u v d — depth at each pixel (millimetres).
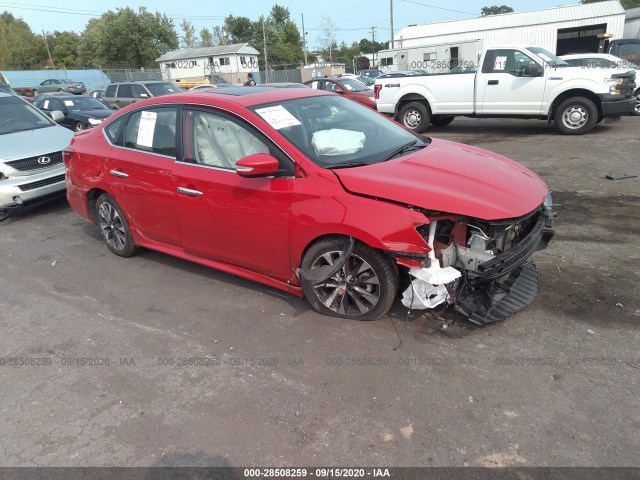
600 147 9195
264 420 2725
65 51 77250
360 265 3443
